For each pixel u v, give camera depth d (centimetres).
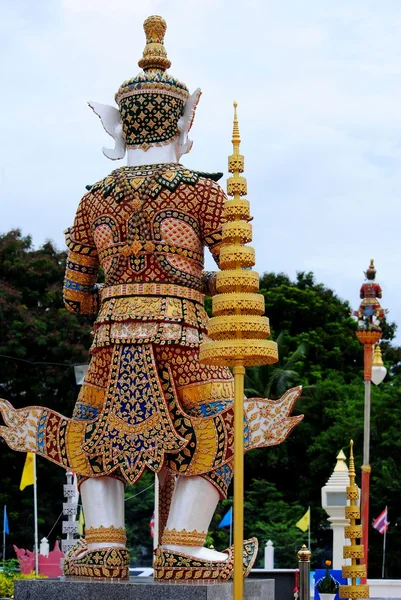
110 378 1429
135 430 1406
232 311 1265
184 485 1408
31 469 2947
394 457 4409
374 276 2472
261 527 4438
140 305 1421
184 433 1401
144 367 1412
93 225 1488
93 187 1498
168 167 1456
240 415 1230
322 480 4588
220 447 1388
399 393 4569
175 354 1421
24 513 4184
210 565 1380
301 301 5497
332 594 1905
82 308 1548
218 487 1404
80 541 1512
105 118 1527
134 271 1436
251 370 4903
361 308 2439
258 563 4397
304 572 1647
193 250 1445
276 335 5344
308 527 3431
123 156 1528
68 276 1538
